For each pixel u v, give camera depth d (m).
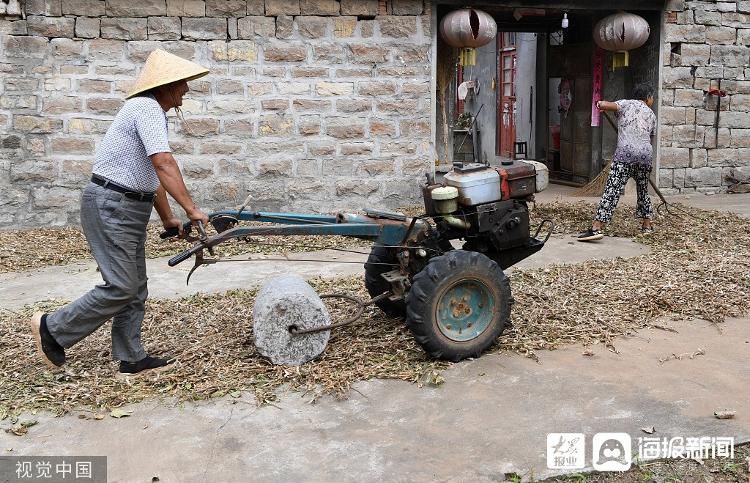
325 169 9.84
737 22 11.52
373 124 9.91
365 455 3.38
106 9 9.04
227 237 4.06
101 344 4.84
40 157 9.10
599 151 12.26
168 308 5.61
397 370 4.32
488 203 4.76
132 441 3.55
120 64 9.16
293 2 9.48
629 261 6.91
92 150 9.20
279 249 7.85
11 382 4.21
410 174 10.11
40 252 7.92
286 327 4.35
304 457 3.37
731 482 3.13
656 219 9.19
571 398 3.93
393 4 9.77
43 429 3.68
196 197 9.52
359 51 9.75
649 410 3.76
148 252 7.79
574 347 4.68
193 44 9.30
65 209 9.23
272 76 9.55
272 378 4.23
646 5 10.89
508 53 16.44
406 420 3.72
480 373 4.29
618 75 11.89
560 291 5.82
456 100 19.36
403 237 4.63
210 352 4.61
